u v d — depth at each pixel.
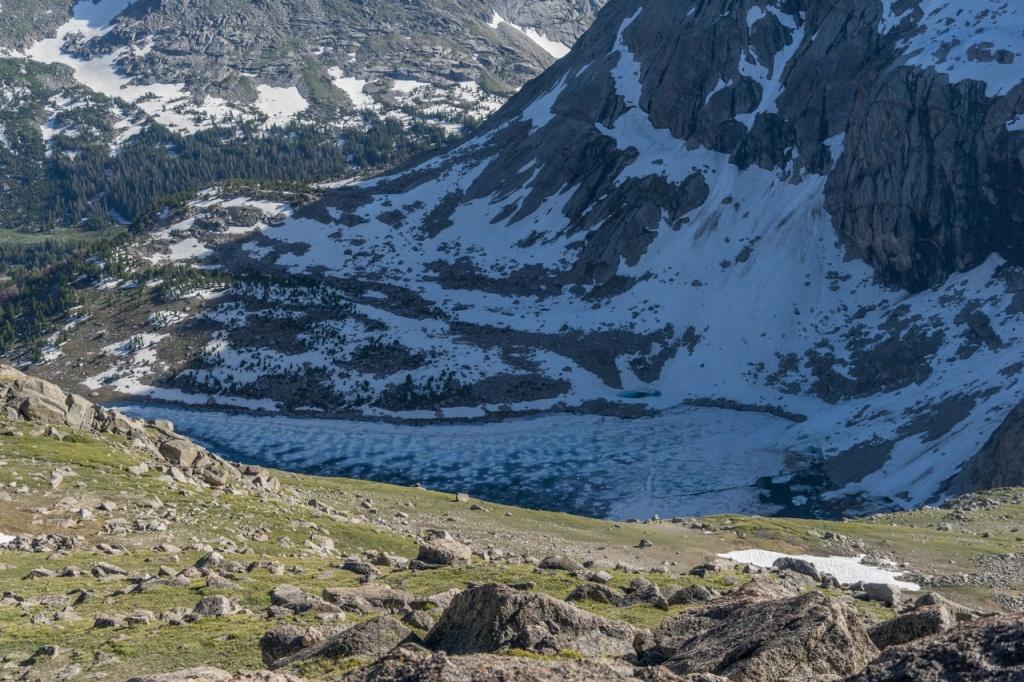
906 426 152.62
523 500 142.38
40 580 34.03
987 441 128.62
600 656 18.86
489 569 37.59
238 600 31.69
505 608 19.89
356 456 165.88
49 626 27.80
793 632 15.94
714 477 150.25
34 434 56.94
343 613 28.05
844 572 52.59
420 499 72.12
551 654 18.72
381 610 29.03
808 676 15.02
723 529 65.25
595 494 144.75
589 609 29.50
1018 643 10.44
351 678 13.39
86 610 30.14
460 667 12.98
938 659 10.71
